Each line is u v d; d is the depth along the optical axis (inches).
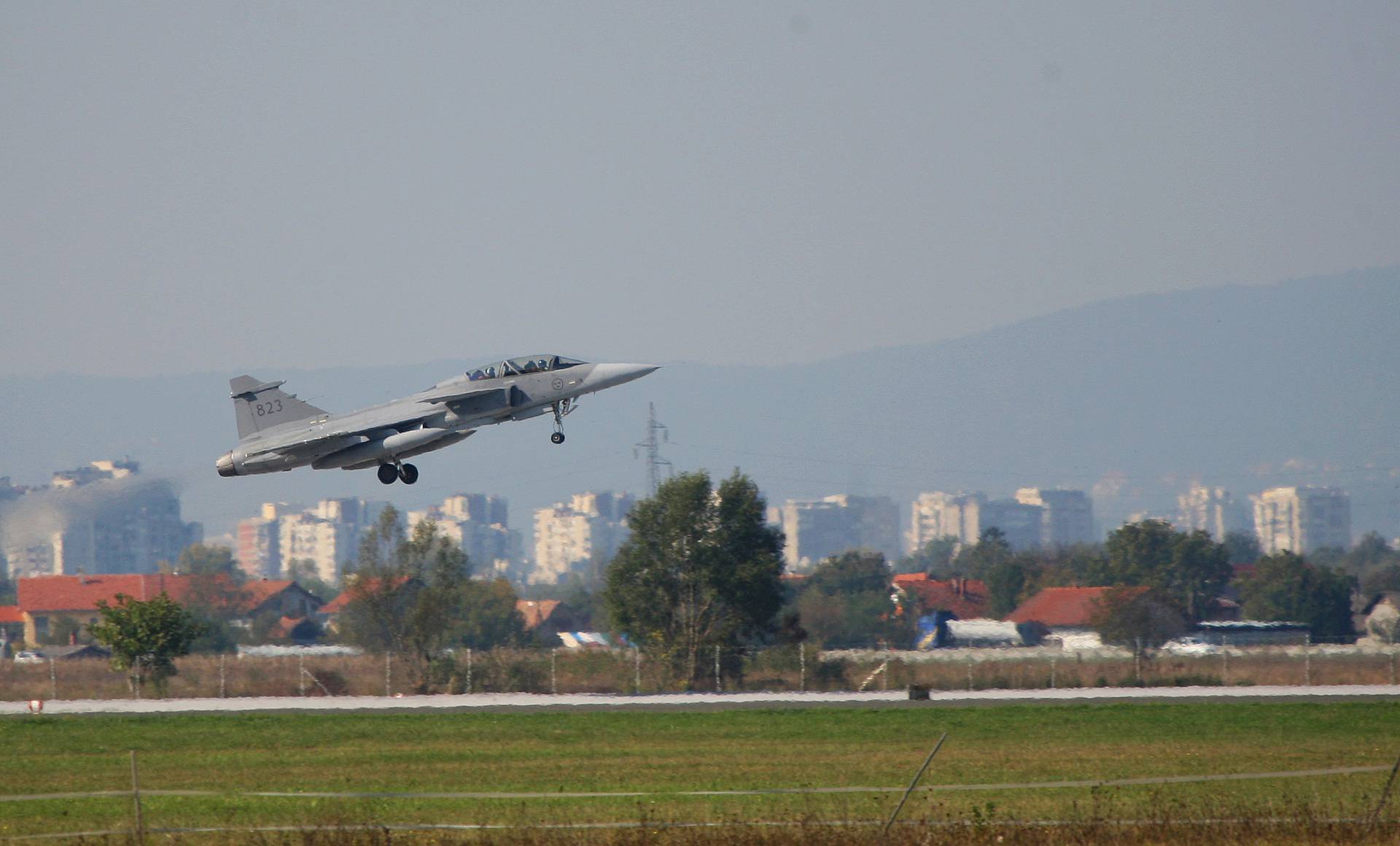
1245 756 4810.5
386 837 3137.3
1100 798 3801.7
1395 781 4097.0
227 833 3302.2
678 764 4761.3
